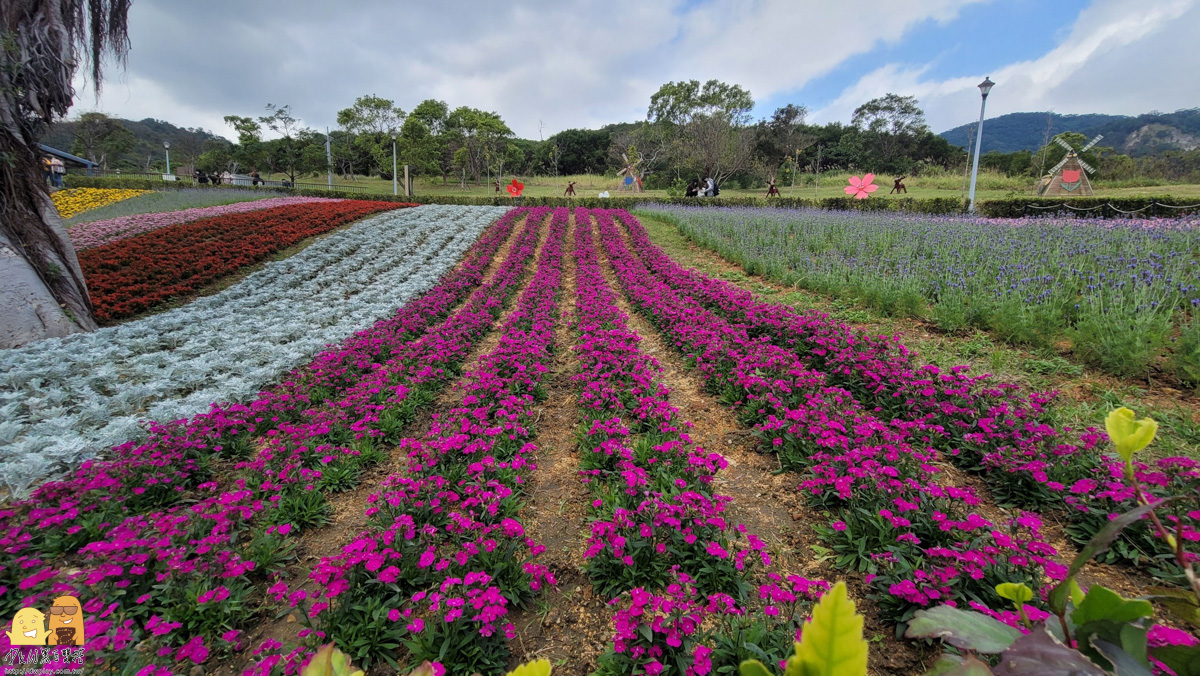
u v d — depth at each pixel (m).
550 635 2.72
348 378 6.07
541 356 6.34
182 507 3.86
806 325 6.34
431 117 51.59
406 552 2.98
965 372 4.80
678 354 6.85
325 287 11.33
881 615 2.66
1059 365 5.35
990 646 1.12
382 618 2.61
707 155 41.69
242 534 3.46
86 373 6.29
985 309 6.55
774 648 2.27
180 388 6.05
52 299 7.46
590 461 4.08
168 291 10.13
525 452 4.33
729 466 4.18
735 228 15.20
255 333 7.94
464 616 2.51
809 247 12.55
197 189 31.97
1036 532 2.76
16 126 7.30
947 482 3.71
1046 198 18.92
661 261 12.28
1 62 6.98
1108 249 8.77
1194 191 24.38
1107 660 1.04
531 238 17.17
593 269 11.99
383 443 4.77
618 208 27.84
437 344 6.75
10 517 3.32
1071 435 4.04
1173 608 1.13
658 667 2.16
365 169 58.94
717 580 2.82
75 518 3.43
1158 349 5.22
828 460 3.57
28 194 7.49
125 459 4.02
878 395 4.83
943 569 2.49
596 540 2.93
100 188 30.88
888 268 9.11
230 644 2.54
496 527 3.11
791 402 4.64
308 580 3.13
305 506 3.66
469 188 48.28
